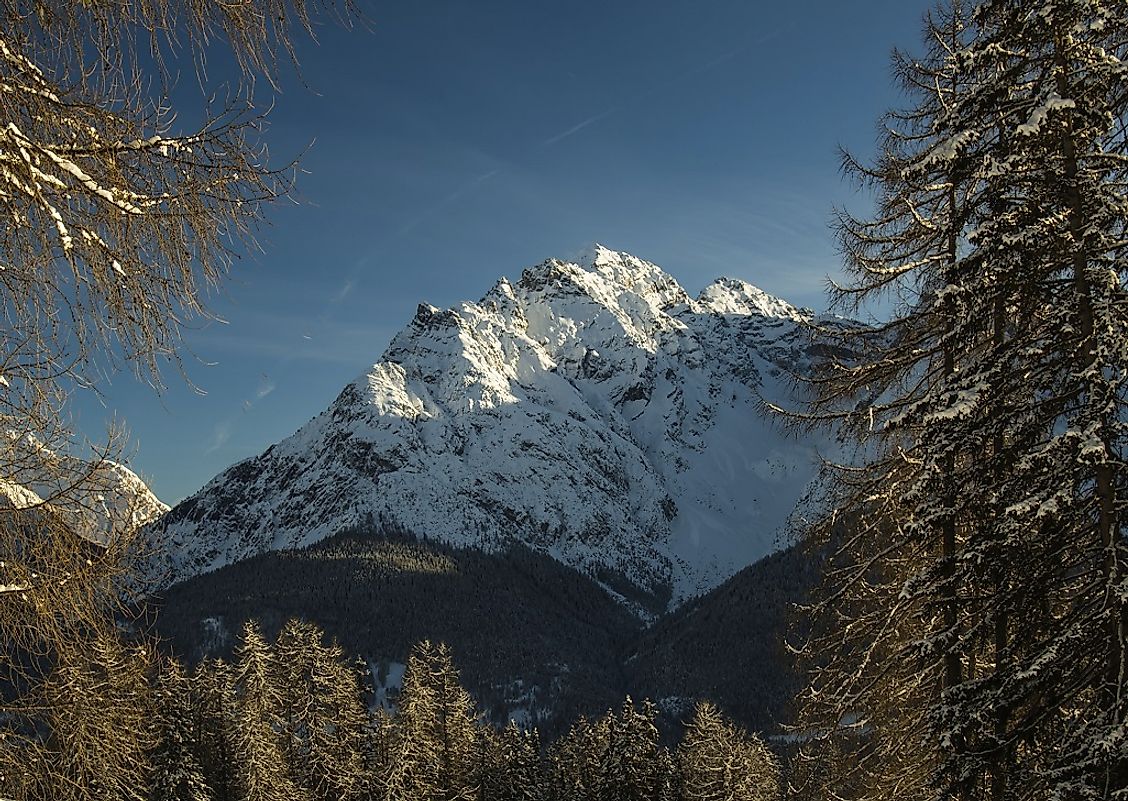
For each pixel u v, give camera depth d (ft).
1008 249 23.27
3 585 12.71
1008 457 24.25
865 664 27.35
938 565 25.03
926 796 24.61
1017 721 24.62
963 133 24.13
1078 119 22.74
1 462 12.86
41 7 11.91
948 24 28.37
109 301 13.05
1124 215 21.66
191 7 12.76
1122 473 22.03
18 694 13.06
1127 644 20.27
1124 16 21.63
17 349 12.66
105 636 13.73
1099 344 20.89
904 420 26.11
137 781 14.66
